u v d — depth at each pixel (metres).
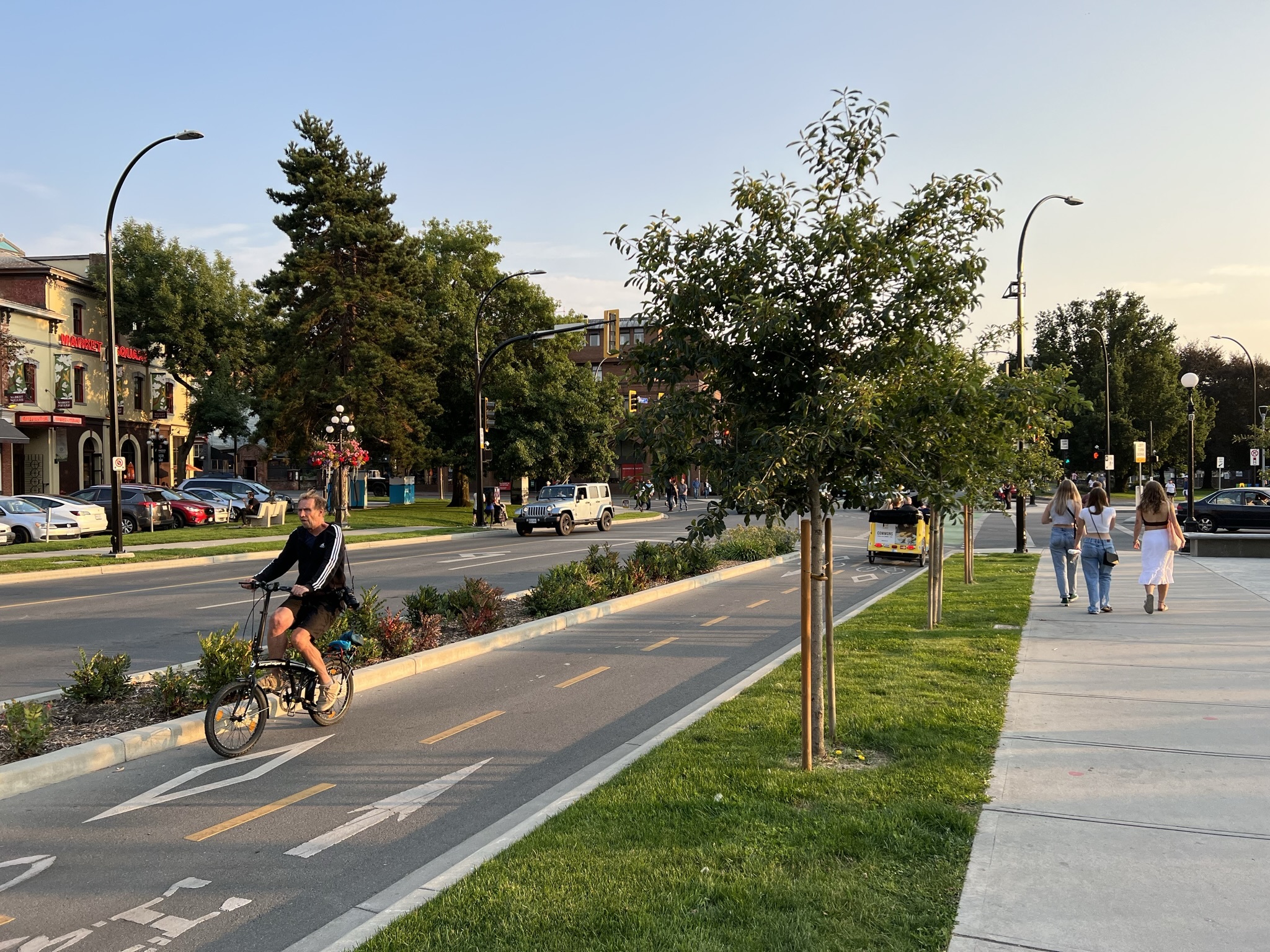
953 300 5.80
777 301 5.69
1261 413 73.62
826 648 6.20
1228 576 15.99
